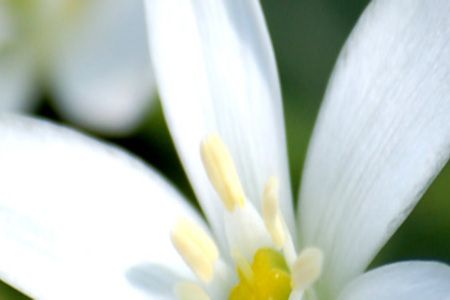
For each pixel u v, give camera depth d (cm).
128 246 10
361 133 10
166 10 11
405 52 10
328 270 10
